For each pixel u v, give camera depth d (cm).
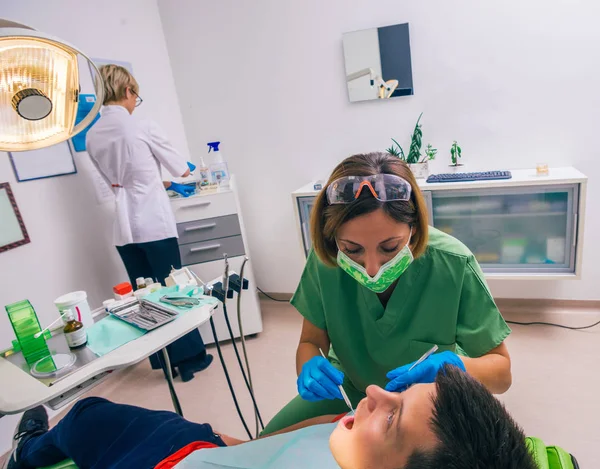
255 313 251
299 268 295
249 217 296
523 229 218
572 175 196
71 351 118
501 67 217
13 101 84
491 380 98
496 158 231
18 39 78
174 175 218
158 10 273
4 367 114
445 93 230
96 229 225
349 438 64
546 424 162
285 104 265
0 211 179
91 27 225
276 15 250
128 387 223
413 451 55
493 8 211
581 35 201
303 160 272
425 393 61
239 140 282
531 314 239
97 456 95
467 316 106
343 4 235
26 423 141
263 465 76
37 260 195
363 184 83
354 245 89
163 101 276
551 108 215
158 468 81
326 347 125
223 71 272
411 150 233
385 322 109
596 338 210
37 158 195
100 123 196
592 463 144
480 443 53
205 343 251
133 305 142
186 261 237
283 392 202
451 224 229
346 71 242
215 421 189
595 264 229
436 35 223
